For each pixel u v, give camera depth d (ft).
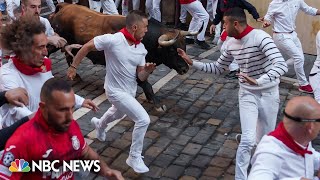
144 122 17.22
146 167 17.69
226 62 17.33
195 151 19.66
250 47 15.96
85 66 28.81
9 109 12.05
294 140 9.66
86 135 20.67
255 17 27.07
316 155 10.48
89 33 23.93
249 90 16.47
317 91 21.56
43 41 11.93
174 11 37.04
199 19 31.94
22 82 12.23
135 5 37.22
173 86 26.32
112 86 17.38
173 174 17.93
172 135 20.94
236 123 22.20
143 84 23.00
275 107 16.80
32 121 9.47
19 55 12.02
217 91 25.82
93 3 33.65
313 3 31.63
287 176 9.65
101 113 22.88
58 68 28.76
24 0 15.64
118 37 16.87
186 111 23.38
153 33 22.15
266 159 9.57
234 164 18.74
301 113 9.42
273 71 15.53
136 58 17.22
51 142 9.45
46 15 37.91
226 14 15.99
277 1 25.40
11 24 11.93
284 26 25.58
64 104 9.15
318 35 21.20
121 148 19.71
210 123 22.16
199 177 17.81
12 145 9.14
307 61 31.58
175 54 22.24
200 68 17.63
